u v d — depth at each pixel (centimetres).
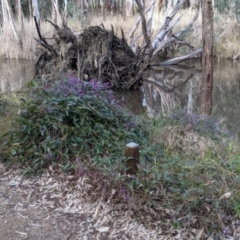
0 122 410
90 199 283
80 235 244
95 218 262
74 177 310
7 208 276
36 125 344
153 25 1282
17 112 391
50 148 334
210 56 498
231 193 265
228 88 818
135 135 368
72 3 1842
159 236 239
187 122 446
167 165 316
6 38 1366
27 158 342
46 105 350
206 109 518
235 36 1252
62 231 249
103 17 1455
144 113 606
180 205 254
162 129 416
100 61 852
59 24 1405
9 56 1345
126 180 288
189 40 1289
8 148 356
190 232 240
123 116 383
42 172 326
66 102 353
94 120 356
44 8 1880
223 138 427
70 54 862
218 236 235
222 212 250
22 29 1359
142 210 262
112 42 888
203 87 513
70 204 281
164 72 1066
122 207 268
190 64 1194
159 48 1080
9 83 870
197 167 310
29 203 284
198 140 396
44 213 270
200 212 253
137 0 952
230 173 303
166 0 1753
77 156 329
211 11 481
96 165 315
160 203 264
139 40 1205
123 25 1288
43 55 909
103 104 366
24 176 324
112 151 339
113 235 244
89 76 860
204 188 271
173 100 742
